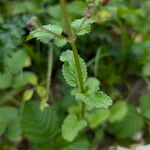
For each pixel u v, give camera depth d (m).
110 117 0.36
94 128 0.38
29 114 0.34
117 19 0.40
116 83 0.43
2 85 0.37
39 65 0.41
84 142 0.35
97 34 0.43
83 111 0.34
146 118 0.39
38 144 0.35
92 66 0.42
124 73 0.43
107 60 0.43
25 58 0.38
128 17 0.42
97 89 0.28
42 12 0.42
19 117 0.36
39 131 0.34
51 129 0.35
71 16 0.40
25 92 0.37
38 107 0.35
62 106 0.38
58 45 0.34
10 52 0.38
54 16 0.42
